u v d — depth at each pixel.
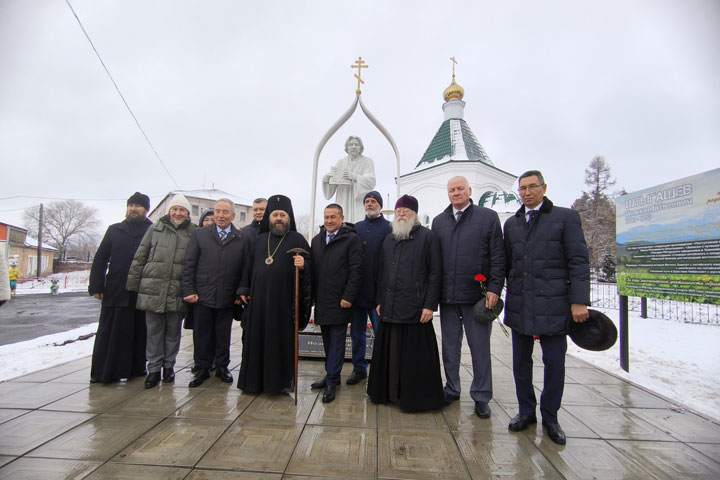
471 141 22.83
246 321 3.69
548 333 2.73
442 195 21.83
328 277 3.60
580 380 4.26
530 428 2.92
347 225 3.87
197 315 3.87
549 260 2.81
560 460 2.43
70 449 2.44
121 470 2.20
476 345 3.20
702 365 4.95
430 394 3.22
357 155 5.85
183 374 4.27
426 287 3.34
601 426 2.98
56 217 53.72
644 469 2.34
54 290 21.20
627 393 3.81
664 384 4.20
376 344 3.46
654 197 5.32
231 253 3.96
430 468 2.30
